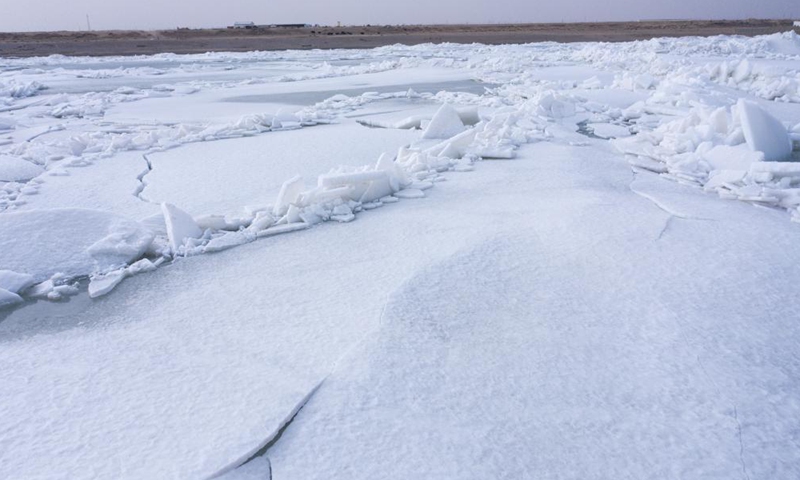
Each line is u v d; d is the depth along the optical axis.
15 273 3.81
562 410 2.45
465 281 3.57
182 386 2.65
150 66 27.83
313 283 3.72
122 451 2.25
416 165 6.48
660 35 57.97
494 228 4.45
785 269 3.72
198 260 4.26
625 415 2.42
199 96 15.31
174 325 3.26
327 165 7.07
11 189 6.24
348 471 2.14
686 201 5.18
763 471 2.13
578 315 3.20
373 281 3.66
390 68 24.22
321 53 36.66
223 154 7.84
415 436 2.30
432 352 2.85
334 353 2.86
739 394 2.54
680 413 2.43
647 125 9.53
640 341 2.94
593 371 2.71
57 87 18.36
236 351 2.94
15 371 2.83
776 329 3.05
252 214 5.13
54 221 4.44
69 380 2.74
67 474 2.13
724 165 6.21
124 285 3.86
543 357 2.81
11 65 28.42
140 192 6.15
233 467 2.16
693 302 3.31
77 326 3.32
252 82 18.95
